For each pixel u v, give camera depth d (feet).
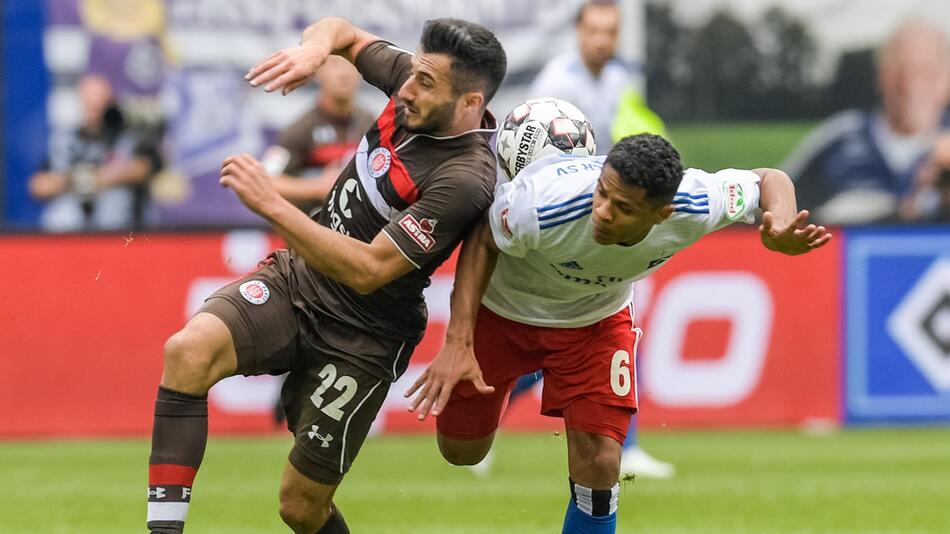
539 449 114.93
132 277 119.03
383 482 95.86
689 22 168.55
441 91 54.85
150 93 155.53
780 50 169.58
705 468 103.14
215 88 155.94
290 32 156.25
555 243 55.11
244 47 156.04
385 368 58.80
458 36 54.54
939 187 170.50
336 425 58.08
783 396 124.67
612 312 60.95
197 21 155.33
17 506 85.56
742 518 81.66
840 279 124.98
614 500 60.49
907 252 125.49
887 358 125.59
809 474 100.07
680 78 169.37
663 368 123.24
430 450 113.29
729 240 123.75
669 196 51.21
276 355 57.16
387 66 60.75
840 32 169.89
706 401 123.75
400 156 56.75
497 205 55.77
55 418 118.52
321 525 60.54
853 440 118.62
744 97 169.89
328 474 58.70
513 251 56.18
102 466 103.45
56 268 118.52
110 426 119.03
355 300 57.77
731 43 169.07
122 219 155.43
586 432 60.18
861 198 170.91
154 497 53.98
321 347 57.77
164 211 156.35
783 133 170.19
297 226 52.65
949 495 90.89
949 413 126.31
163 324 119.14
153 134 155.74
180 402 54.44
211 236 119.55
